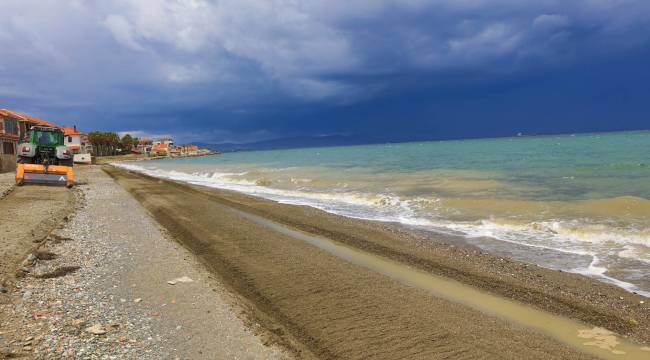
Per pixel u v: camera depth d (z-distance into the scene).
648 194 16.09
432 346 5.34
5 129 46.78
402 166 37.50
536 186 19.81
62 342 4.80
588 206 14.05
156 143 176.50
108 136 137.12
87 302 6.17
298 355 5.03
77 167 54.62
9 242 9.10
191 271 7.89
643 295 7.34
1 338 4.76
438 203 16.81
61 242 9.60
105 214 13.84
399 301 6.84
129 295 6.59
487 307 6.90
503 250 10.41
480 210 15.11
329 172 34.59
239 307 6.36
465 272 8.68
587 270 8.79
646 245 10.14
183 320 5.76
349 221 14.11
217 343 5.15
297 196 21.58
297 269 8.45
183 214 14.76
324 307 6.58
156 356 4.73
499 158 42.06
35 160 25.06
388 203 17.97
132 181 29.22
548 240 11.18
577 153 44.06
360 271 8.38
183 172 45.72
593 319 6.45
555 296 7.36
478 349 5.28
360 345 5.37
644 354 5.38
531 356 5.16
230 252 9.70
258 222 14.20
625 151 43.38
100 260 8.38
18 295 6.18
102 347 4.80
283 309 6.53
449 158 47.12
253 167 49.56
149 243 9.95
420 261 9.48
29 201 15.99
